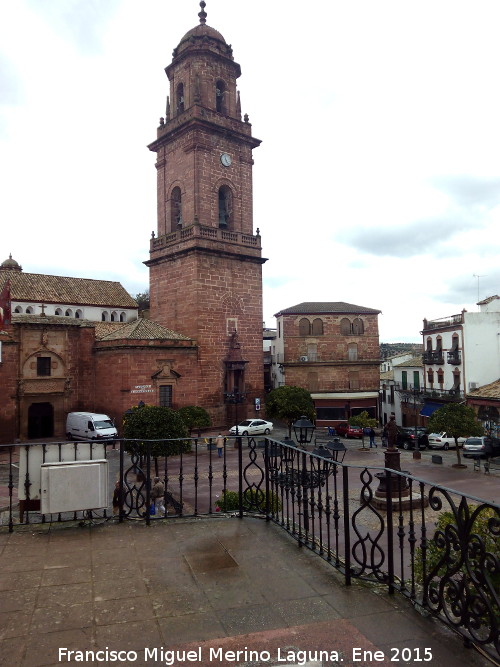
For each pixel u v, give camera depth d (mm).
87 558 6703
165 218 43031
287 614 5180
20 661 4395
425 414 48469
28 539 7434
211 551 6945
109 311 47094
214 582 5949
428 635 4758
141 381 35375
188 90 41594
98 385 37281
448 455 35562
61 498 7988
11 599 5547
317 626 4930
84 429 33531
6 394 33625
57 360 36406
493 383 42531
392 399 57625
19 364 34688
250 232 43219
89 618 5125
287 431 43531
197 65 41281
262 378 42719
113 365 35875
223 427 39688
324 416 52406
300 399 40031
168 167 42750
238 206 42562
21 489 8188
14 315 36812
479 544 4457
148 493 8164
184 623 5016
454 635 4750
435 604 5492
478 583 4434
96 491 8172
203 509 18078
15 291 42188
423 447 38156
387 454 18391
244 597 5559
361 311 54188
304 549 7023
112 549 7027
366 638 4707
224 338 40281
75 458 8258
